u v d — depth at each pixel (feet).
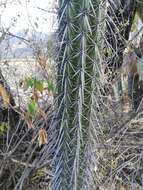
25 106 9.11
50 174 8.24
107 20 6.16
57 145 6.59
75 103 6.10
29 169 8.89
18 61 9.06
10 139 9.15
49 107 8.36
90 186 6.88
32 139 8.79
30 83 8.15
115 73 9.36
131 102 10.13
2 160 8.91
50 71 8.22
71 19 5.67
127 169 9.39
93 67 6.00
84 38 5.71
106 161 8.94
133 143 9.51
